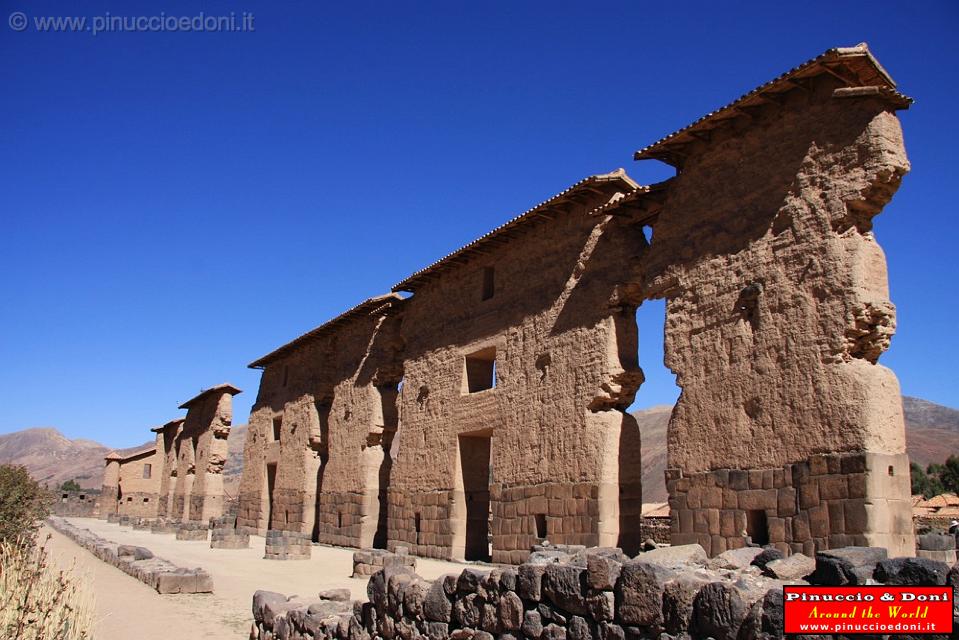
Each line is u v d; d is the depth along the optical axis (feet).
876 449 42.98
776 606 17.94
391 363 104.47
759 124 53.26
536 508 68.49
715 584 19.39
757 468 48.47
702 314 54.54
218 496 161.68
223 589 59.21
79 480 467.11
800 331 47.57
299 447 125.80
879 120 45.98
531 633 24.77
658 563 23.40
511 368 75.77
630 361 64.59
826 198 47.70
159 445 217.36
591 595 22.74
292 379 134.62
